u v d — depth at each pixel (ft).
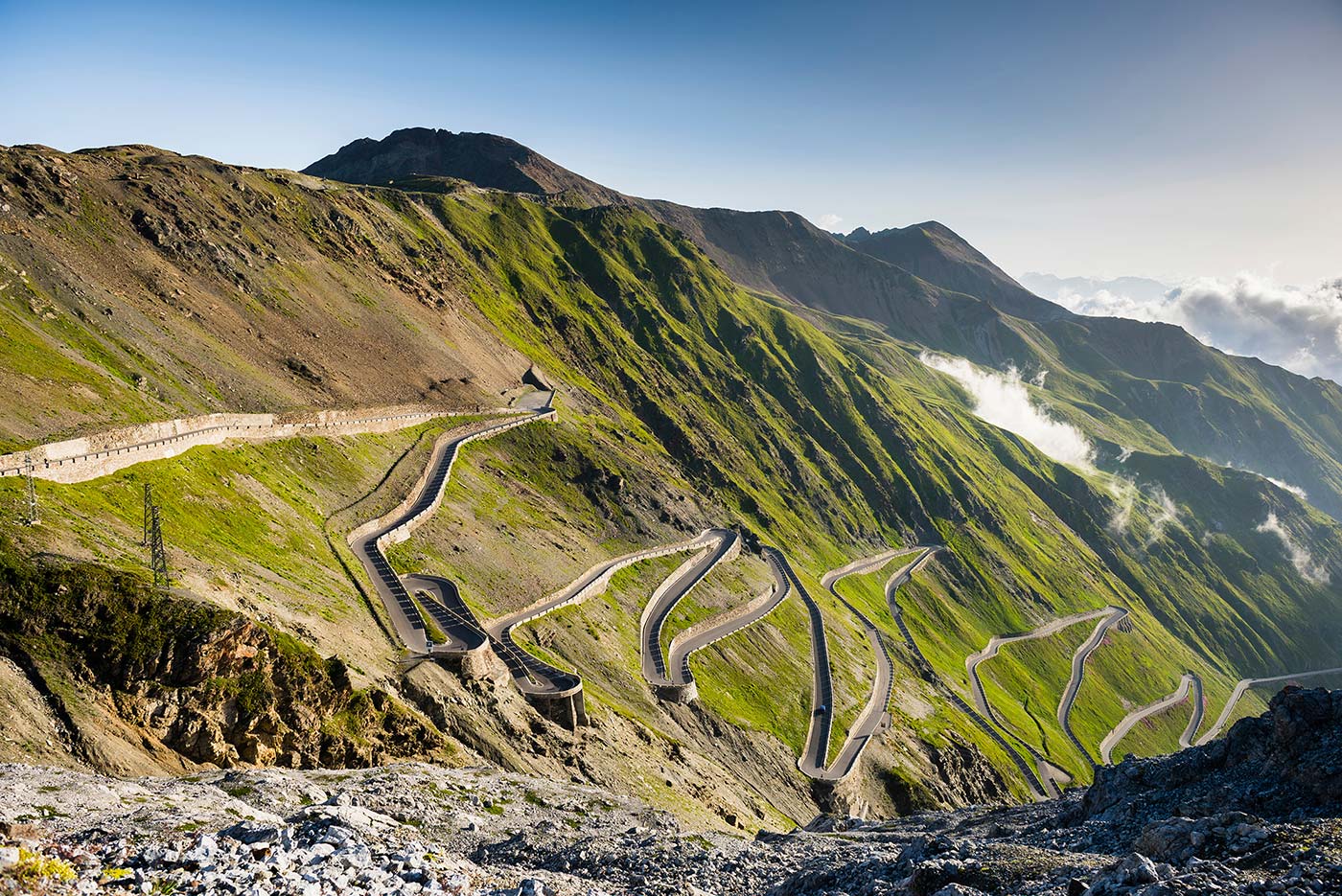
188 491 297.74
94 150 583.99
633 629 472.03
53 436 272.51
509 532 478.18
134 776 165.07
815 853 149.28
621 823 176.55
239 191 631.56
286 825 108.17
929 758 528.63
